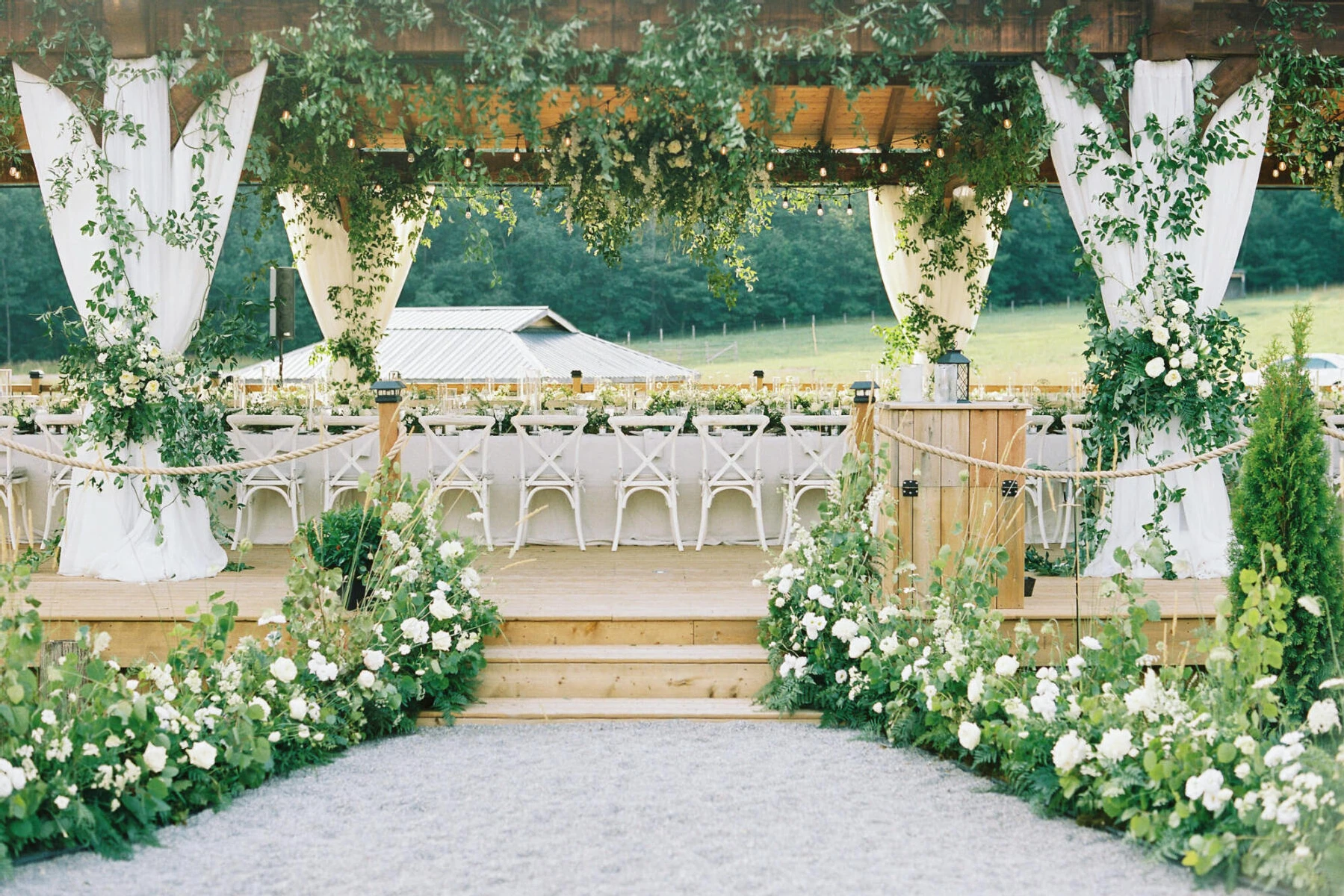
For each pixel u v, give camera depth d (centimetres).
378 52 556
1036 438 702
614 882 288
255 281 736
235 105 563
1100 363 566
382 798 355
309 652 416
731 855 306
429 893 282
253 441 694
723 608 495
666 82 550
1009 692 380
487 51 545
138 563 548
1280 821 272
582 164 771
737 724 437
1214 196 561
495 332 1964
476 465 690
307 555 423
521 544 695
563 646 480
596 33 556
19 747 311
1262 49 557
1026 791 351
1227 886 279
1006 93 645
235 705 368
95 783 316
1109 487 573
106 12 537
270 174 697
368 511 477
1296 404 378
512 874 294
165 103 556
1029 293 3497
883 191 984
